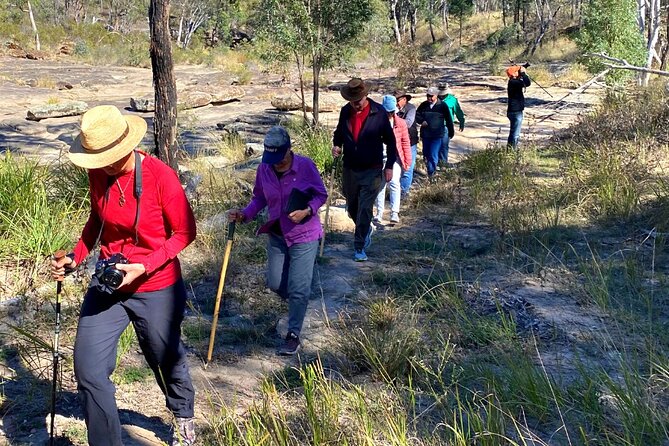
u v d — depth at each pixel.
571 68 32.09
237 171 11.04
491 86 28.58
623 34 20.25
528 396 4.06
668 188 8.34
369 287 6.40
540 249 7.06
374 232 8.35
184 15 58.12
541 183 9.73
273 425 3.68
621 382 4.26
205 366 4.91
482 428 3.65
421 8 60.00
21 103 22.97
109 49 41.56
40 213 6.89
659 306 5.49
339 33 16.92
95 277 3.47
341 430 3.78
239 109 21.52
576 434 3.78
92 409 3.39
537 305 5.68
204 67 39.31
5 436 3.97
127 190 3.42
